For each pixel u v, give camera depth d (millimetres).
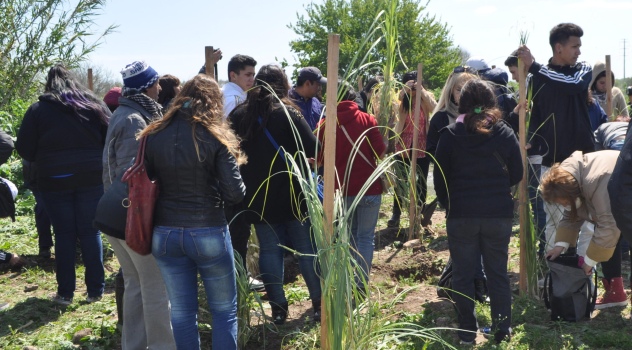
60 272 5871
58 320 5516
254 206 4910
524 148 5277
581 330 4828
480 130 4332
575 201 4668
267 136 4789
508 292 4562
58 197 5746
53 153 5633
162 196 3775
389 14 6934
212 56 5328
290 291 5914
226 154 3738
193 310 3910
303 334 4805
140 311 4402
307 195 3764
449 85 5270
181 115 3754
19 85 9297
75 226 5879
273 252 5098
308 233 5059
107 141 4270
